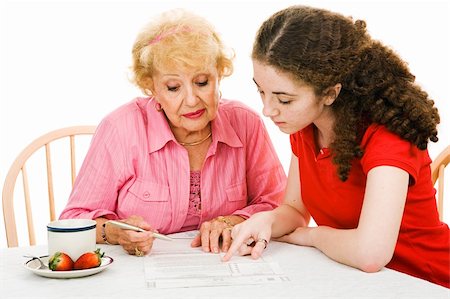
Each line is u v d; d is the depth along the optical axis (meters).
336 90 1.41
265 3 2.85
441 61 2.89
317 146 1.58
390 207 1.32
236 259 1.43
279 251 1.49
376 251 1.30
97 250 1.36
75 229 1.32
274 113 1.41
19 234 2.87
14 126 2.82
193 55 1.56
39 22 2.80
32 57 2.81
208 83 1.63
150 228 1.50
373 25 2.89
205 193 1.78
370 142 1.41
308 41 1.34
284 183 1.91
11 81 2.80
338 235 1.40
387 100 1.41
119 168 1.72
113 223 1.45
